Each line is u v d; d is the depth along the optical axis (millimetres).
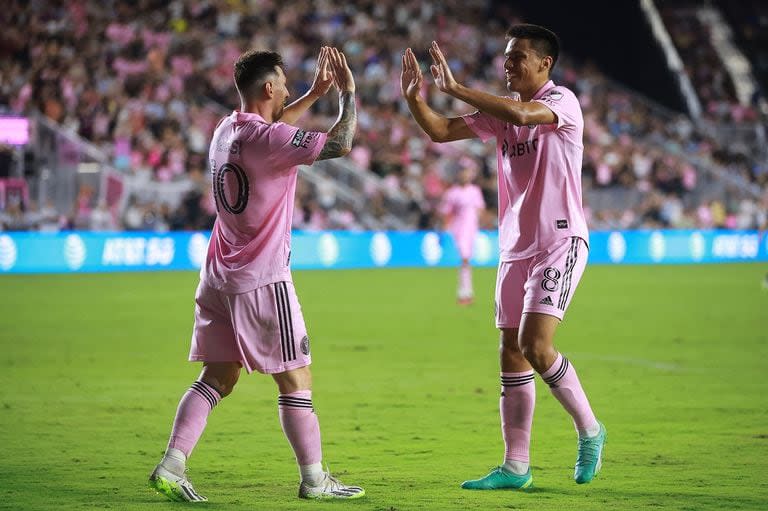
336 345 47469
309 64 127625
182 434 20750
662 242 121812
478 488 21781
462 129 22688
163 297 71250
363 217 112875
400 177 118562
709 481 22406
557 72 149125
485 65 145000
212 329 21062
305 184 111000
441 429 28656
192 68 120312
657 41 164500
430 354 44469
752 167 141875
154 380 37438
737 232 127750
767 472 23281
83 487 21875
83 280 85438
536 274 21609
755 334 51844
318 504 20422
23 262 92938
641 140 140875
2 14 114562
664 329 53938
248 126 20594
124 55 118250
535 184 21844
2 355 43812
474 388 35688
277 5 136500
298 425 20859
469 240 68375
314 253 105500
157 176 102938
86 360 42469
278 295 20609
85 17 120062
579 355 44094
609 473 23266
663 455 25172
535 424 29172
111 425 29094
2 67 107500
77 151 96500
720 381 37281
